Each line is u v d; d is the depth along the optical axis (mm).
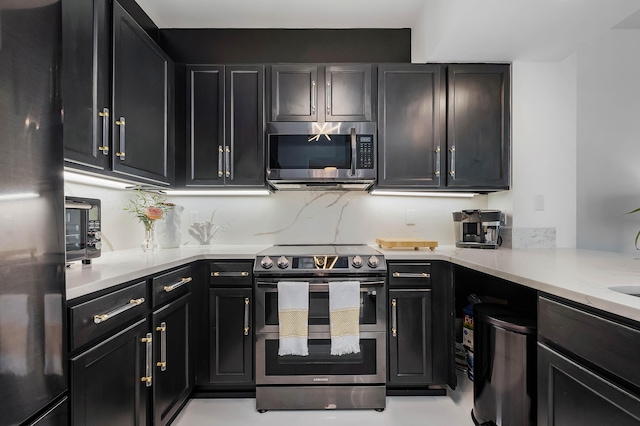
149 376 1403
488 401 1552
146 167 1795
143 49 1766
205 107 2174
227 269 1950
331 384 1869
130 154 1639
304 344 1798
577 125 2199
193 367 1900
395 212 2506
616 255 1833
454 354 1922
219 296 1943
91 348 1061
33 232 792
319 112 2168
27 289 776
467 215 2234
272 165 2107
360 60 2459
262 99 2162
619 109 2178
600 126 2188
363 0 2119
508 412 1447
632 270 1328
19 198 754
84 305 1033
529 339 1393
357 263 1867
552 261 1604
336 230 2504
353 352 1807
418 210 2510
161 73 1969
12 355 738
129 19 1628
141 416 1360
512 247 2184
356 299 1826
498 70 2191
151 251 2059
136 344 1332
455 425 1712
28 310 779
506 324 1457
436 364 1943
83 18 1320
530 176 2189
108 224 1991
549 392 1086
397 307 1947
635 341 786
